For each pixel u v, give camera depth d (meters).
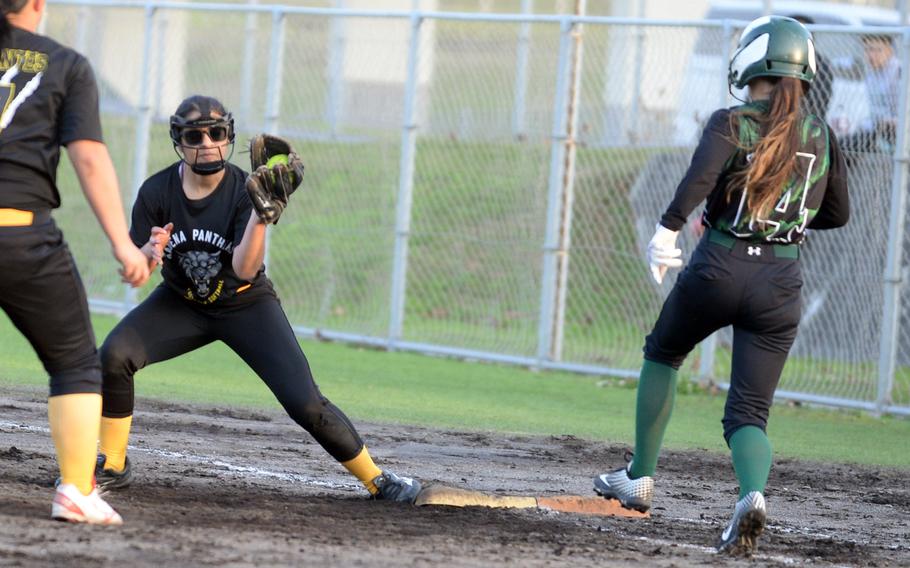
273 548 16.50
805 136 18.83
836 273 39.88
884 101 38.59
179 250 20.06
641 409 21.23
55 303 16.67
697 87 42.66
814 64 19.30
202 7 49.91
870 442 34.06
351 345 48.59
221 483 21.98
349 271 50.25
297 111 53.59
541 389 40.72
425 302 49.69
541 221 46.97
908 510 24.72
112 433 20.31
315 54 54.12
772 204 18.50
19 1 16.28
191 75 55.66
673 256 18.94
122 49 54.31
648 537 20.03
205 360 42.56
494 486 24.17
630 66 45.03
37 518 17.19
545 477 25.80
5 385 33.03
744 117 18.75
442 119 53.22
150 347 20.34
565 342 45.47
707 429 34.53
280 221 53.09
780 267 18.98
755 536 18.61
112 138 54.47
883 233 38.72
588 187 45.84
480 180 50.59
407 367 43.81
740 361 19.33
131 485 20.89
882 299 38.78
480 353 45.91
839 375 39.69
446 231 50.38
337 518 19.38
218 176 20.06
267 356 20.44
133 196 51.16
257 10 48.72
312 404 20.31
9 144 16.05
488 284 48.09
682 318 19.84
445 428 31.81
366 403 35.31
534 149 49.25
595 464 28.05
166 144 52.47
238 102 55.41
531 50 52.12
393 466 25.72
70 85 16.42
